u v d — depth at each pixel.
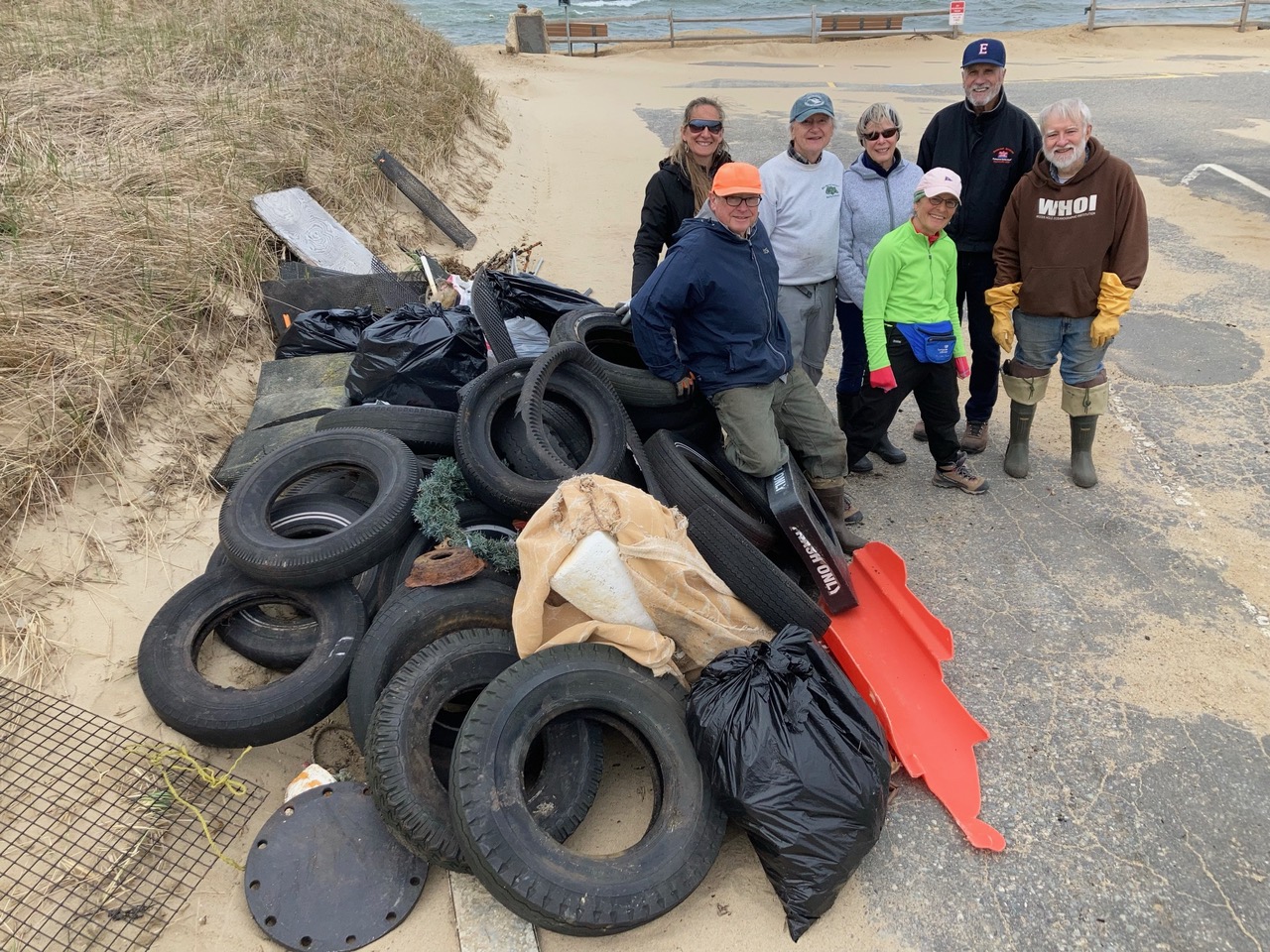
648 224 4.76
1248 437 5.21
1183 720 3.35
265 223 6.31
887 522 4.65
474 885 2.73
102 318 4.62
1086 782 3.12
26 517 3.67
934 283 4.21
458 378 4.28
